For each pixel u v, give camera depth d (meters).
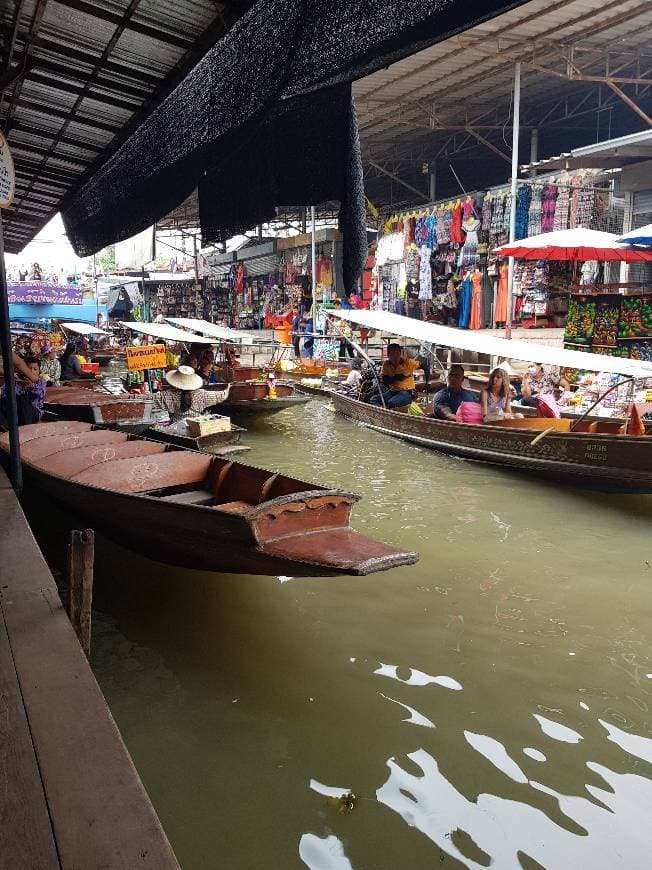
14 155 10.30
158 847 1.93
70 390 11.92
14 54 6.71
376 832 2.72
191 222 32.12
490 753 3.19
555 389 11.97
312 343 21.27
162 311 35.47
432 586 5.07
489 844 2.66
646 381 10.47
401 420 10.17
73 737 2.43
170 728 3.39
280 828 2.75
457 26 2.79
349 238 4.07
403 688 3.73
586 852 2.62
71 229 12.63
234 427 9.47
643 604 4.76
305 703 3.60
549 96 16.34
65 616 3.42
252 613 4.66
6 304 5.50
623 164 12.81
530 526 6.46
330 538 3.96
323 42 3.54
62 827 2.00
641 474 6.78
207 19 5.23
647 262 12.76
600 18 11.54
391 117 17.30
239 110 4.63
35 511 6.80
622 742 3.27
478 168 22.70
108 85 6.80
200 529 4.09
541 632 4.36
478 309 16.55
